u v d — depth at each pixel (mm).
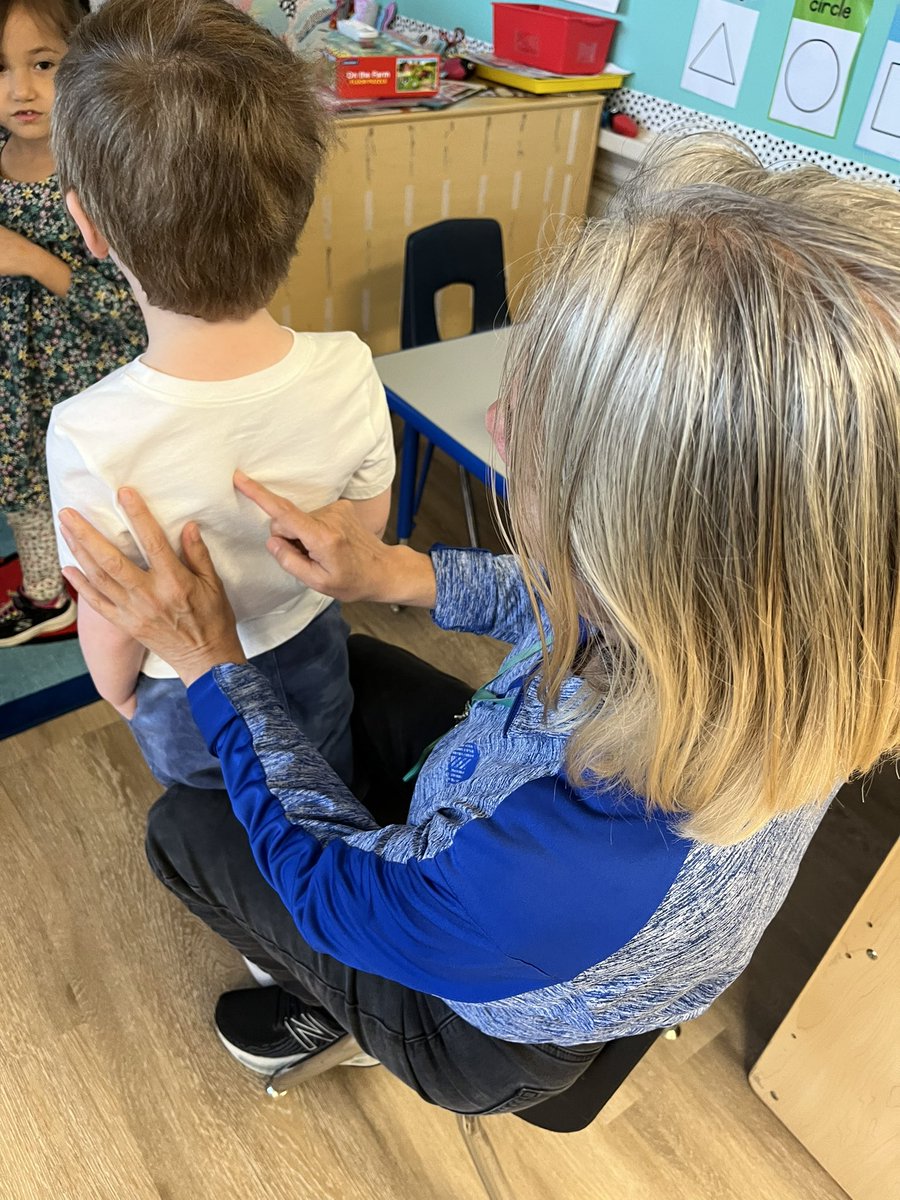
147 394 726
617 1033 771
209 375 750
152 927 1503
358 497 976
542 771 601
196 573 795
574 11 2578
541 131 2469
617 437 446
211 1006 1412
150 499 752
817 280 416
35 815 1653
